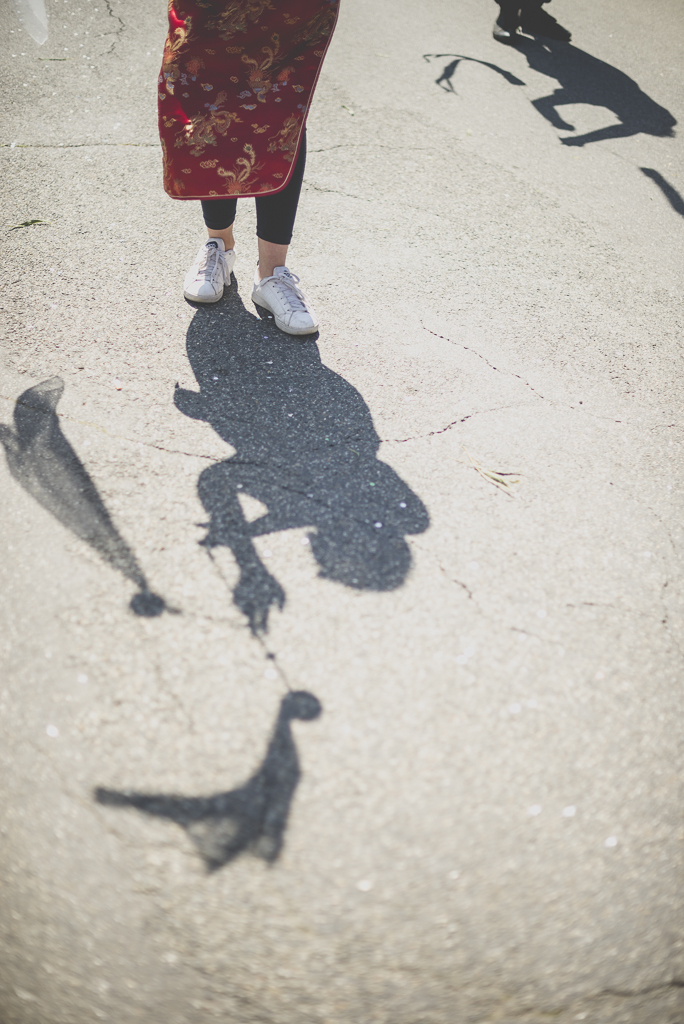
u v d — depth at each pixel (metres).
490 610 1.85
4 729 1.52
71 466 2.05
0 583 1.77
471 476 2.21
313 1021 1.24
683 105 4.88
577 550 2.04
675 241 3.58
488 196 3.65
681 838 1.52
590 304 3.06
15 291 2.62
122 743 1.52
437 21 5.47
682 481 2.32
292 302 2.58
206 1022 1.22
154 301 2.69
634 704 1.72
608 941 1.37
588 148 4.22
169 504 1.99
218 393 2.36
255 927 1.31
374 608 1.81
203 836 1.41
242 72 2.12
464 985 1.29
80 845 1.38
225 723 1.57
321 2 2.06
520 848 1.45
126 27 4.56
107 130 3.61
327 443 2.24
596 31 5.86
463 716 1.63
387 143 3.92
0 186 3.13
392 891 1.37
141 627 1.71
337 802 1.48
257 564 1.87
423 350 2.67
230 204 2.58
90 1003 1.23
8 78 3.88
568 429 2.44
